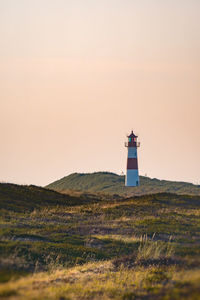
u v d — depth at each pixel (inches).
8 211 3528.5
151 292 1674.5
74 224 3270.2
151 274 1931.6
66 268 2140.7
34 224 3134.8
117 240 2746.1
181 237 2787.9
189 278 1644.9
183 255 2230.6
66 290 1718.8
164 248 2423.7
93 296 1706.4
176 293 1520.7
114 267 2181.3
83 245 2620.6
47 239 2652.6
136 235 2883.9
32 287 1641.2
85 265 2225.6
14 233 2652.6
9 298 1477.6
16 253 2133.4
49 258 2226.9
